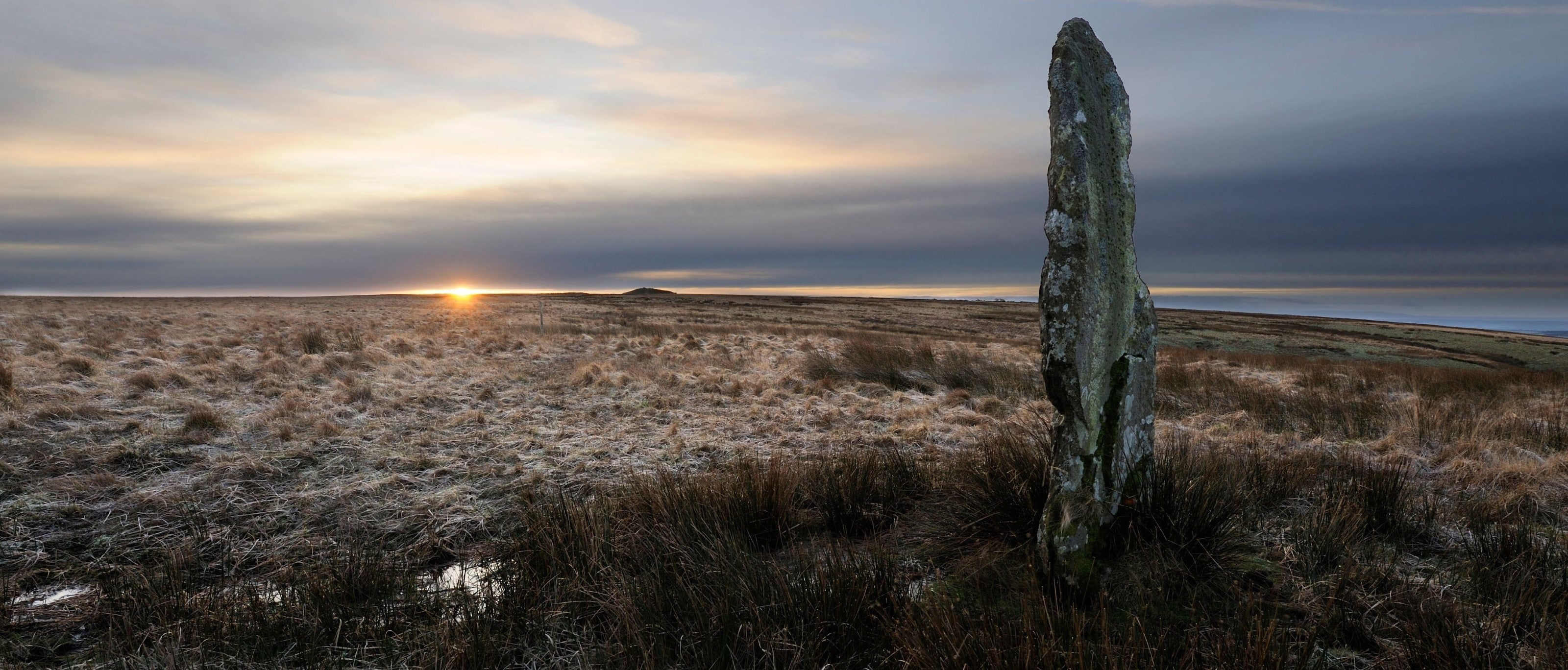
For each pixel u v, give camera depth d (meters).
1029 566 3.27
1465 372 14.88
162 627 3.07
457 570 3.95
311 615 3.19
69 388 7.73
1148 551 3.25
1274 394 10.16
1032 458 4.14
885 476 5.08
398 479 5.41
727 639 2.86
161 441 5.95
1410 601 3.04
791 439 7.10
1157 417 8.71
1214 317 65.56
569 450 6.43
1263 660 2.36
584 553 3.58
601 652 2.91
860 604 2.98
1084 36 3.56
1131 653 2.43
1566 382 13.22
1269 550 3.73
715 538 3.73
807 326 35.53
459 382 10.33
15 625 3.15
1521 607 2.89
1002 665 2.42
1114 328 3.38
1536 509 4.50
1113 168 3.48
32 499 4.55
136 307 30.64
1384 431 7.68
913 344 17.12
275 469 5.45
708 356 14.84
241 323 20.39
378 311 34.62
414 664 2.87
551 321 27.31
